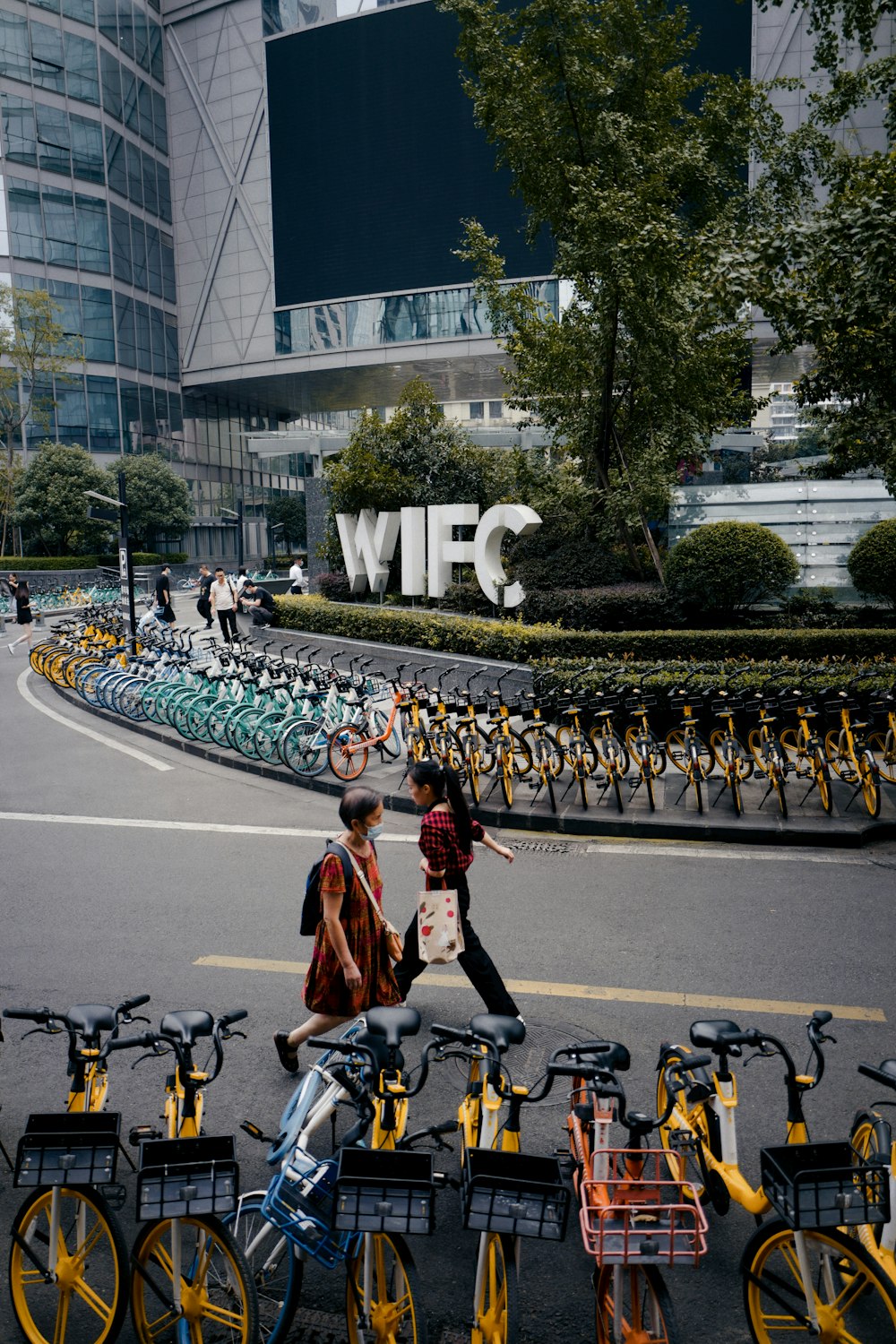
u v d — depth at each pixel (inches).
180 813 399.9
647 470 655.8
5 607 1371.8
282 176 1814.7
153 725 586.6
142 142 2198.6
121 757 512.7
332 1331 134.6
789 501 676.1
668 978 237.0
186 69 2229.3
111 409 2145.7
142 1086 198.5
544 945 258.1
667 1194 132.3
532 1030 212.2
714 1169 146.4
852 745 375.6
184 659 606.9
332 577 936.9
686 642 561.9
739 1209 162.1
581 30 629.3
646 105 661.3
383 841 353.7
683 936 262.7
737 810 365.4
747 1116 181.3
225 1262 135.4
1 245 1973.4
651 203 617.9
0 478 1839.3
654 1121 123.0
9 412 1856.5
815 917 276.1
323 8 2445.9
